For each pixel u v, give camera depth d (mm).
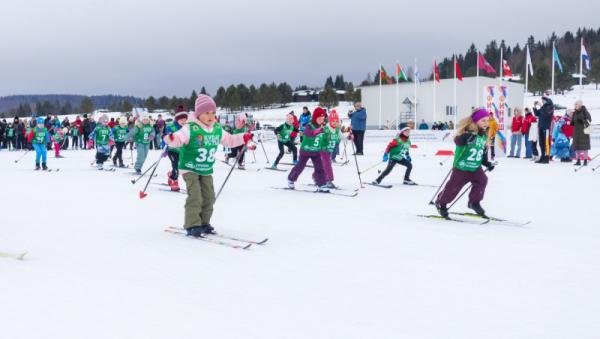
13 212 6910
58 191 9273
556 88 95062
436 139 27297
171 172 9352
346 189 9766
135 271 4062
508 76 29094
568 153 16391
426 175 12453
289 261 4426
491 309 3273
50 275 3924
